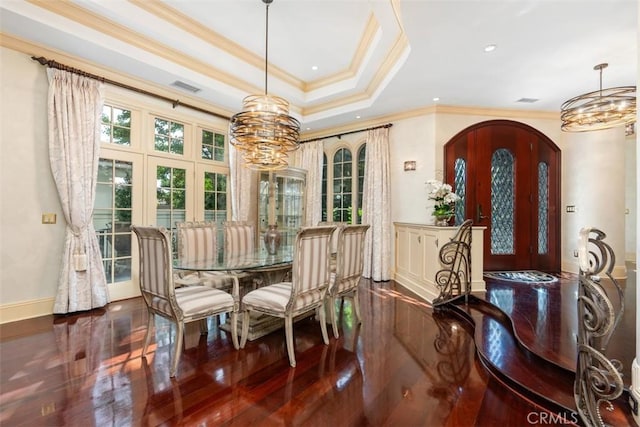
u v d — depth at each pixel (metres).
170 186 4.58
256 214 5.75
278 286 2.78
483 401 1.88
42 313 3.34
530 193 5.23
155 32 3.49
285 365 2.31
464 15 2.65
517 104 4.92
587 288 1.54
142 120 4.25
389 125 5.43
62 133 3.36
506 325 2.96
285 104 3.56
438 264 3.89
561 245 5.27
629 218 6.52
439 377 2.15
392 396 1.92
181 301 2.34
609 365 1.40
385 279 5.29
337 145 6.23
